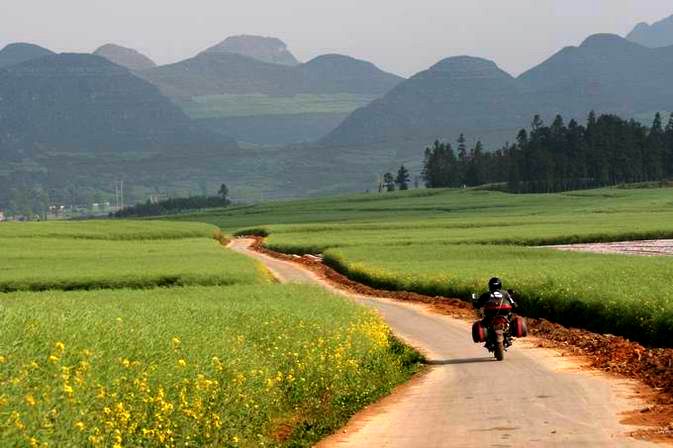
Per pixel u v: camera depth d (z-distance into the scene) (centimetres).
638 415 3161
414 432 3091
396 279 12412
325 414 3631
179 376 2736
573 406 3425
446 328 7462
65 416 2136
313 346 4088
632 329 6012
